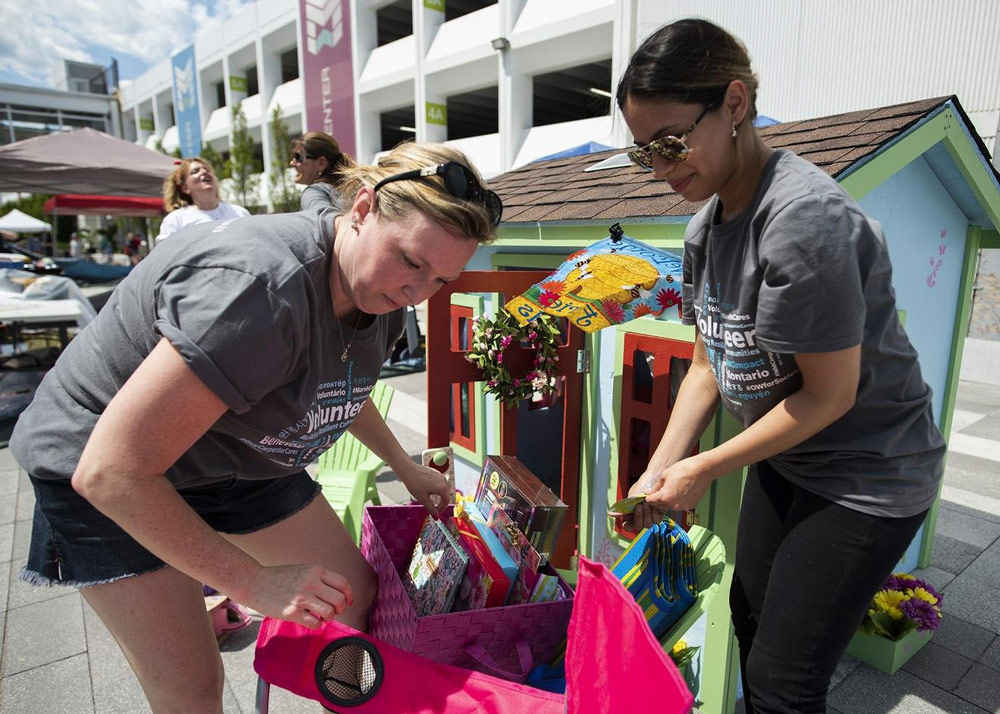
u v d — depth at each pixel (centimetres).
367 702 124
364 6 1645
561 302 195
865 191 175
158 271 112
